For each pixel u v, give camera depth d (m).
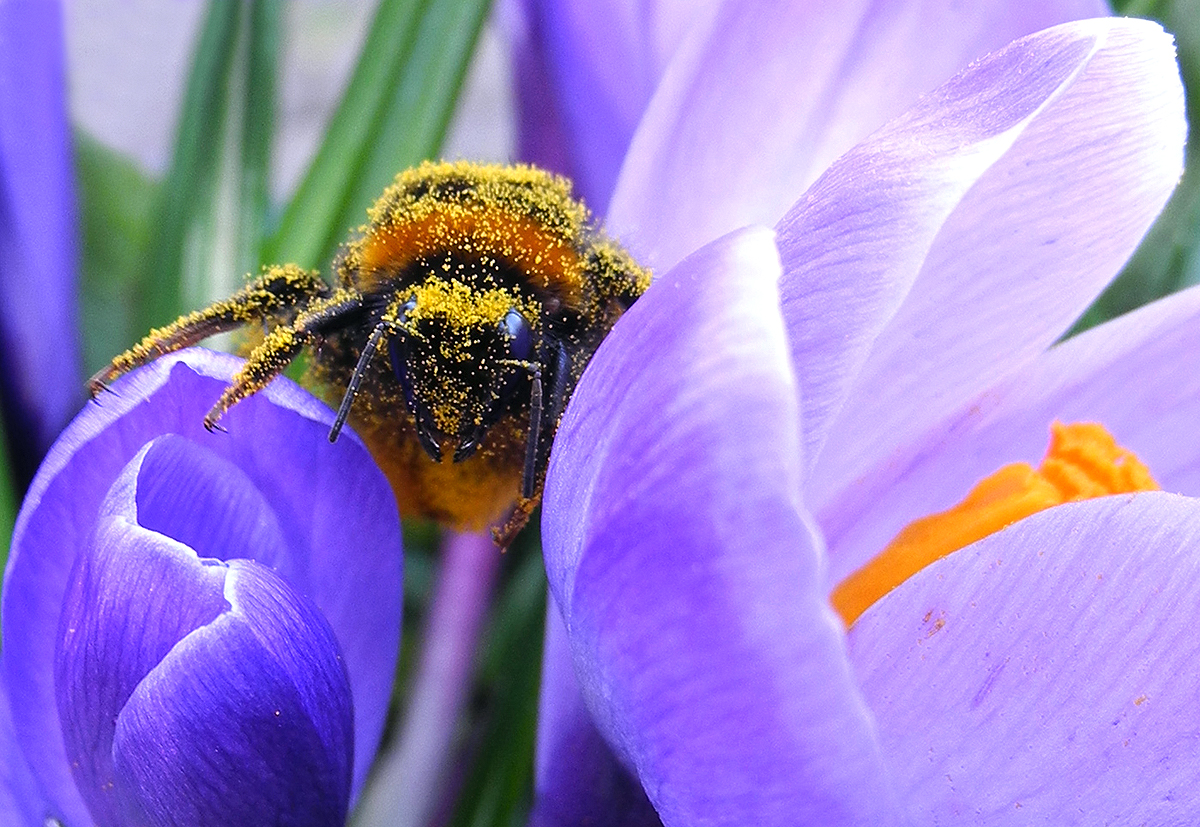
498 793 0.12
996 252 0.09
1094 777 0.08
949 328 0.09
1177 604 0.08
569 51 0.12
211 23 0.12
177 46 0.21
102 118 0.20
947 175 0.08
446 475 0.09
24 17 0.10
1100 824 0.08
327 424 0.09
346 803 0.09
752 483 0.07
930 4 0.10
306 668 0.08
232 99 0.12
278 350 0.09
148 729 0.08
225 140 0.12
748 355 0.07
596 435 0.08
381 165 0.12
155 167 0.16
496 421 0.09
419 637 0.12
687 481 0.07
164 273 0.12
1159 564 0.08
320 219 0.12
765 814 0.07
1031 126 0.09
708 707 0.07
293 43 0.22
